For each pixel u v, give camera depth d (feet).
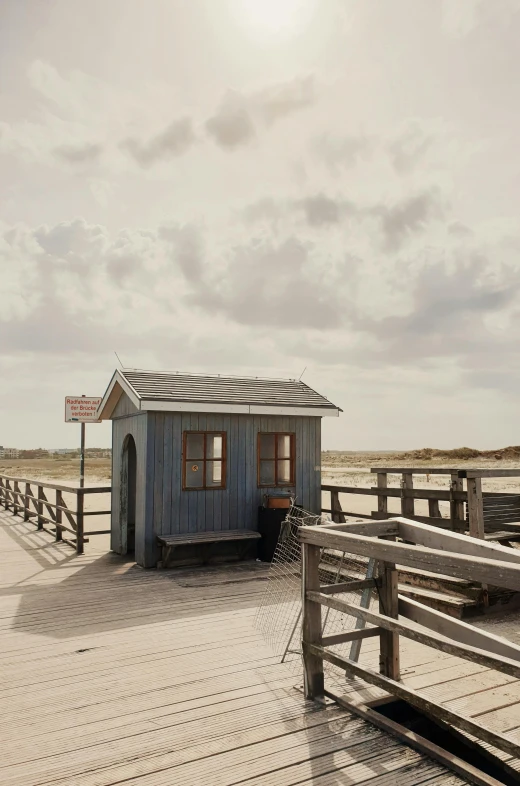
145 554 27.94
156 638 16.94
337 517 31.53
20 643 16.52
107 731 10.99
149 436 28.37
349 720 11.35
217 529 29.86
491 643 10.10
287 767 9.57
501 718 11.76
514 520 23.90
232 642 16.51
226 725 11.16
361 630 12.39
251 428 31.19
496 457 227.40
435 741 12.35
